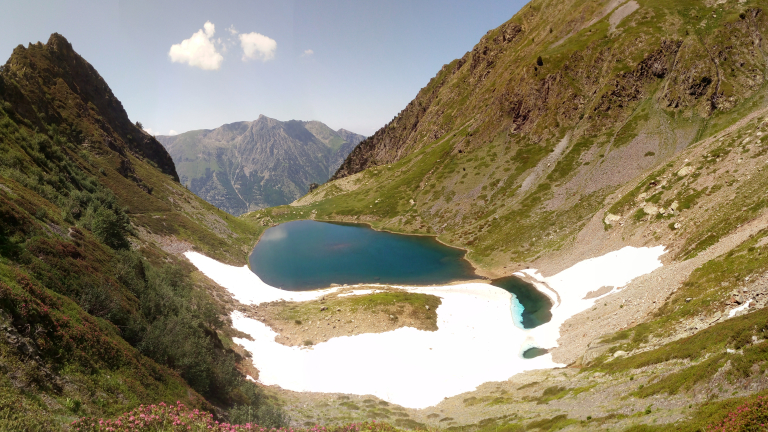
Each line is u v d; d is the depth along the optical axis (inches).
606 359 1723.7
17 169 2365.9
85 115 4970.5
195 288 2878.9
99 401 848.3
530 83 6860.2
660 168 3850.9
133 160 5585.6
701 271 1979.6
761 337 992.2
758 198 2401.6
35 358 794.8
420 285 3986.2
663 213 3198.8
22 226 1342.3
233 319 2726.4
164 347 1336.1
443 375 2162.9
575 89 6323.8
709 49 5285.4
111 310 1296.8
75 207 2501.2
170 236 4072.3
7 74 4089.6
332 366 2261.3
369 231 6692.9
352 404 1772.9
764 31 5191.9
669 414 936.9
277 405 1673.2
